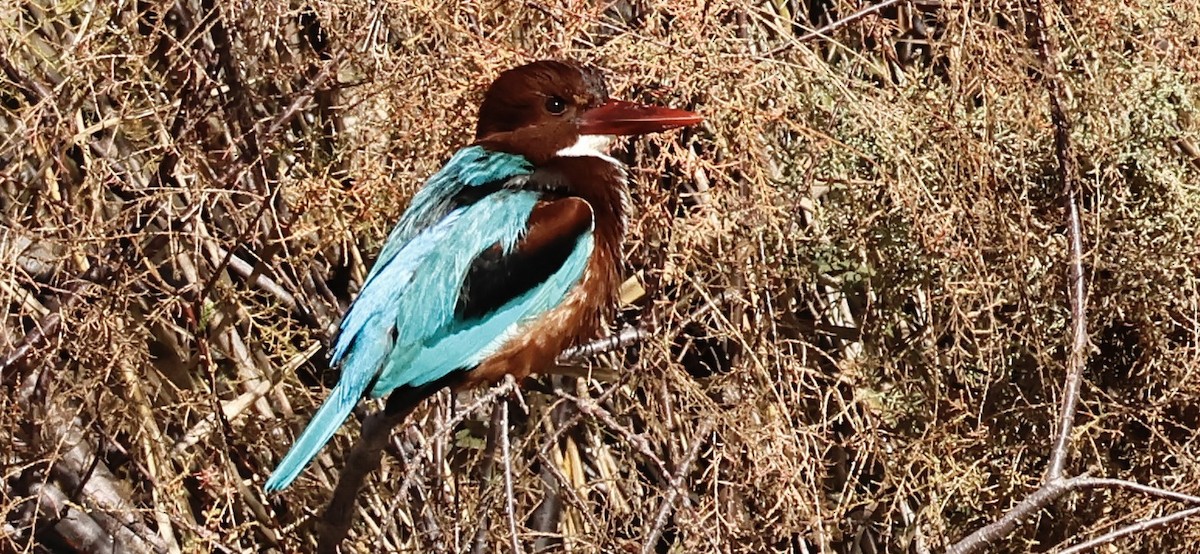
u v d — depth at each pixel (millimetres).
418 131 4941
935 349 5328
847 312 6141
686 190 5613
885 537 5973
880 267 5695
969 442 5445
